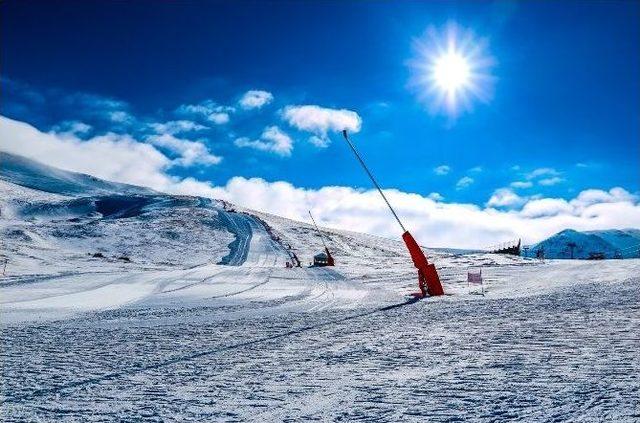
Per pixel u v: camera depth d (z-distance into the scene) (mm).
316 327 10438
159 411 4445
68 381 5684
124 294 23297
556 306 12406
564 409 3990
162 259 68000
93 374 6062
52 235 78875
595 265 36875
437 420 3904
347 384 5246
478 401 4352
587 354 6207
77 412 4453
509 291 20578
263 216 126188
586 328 8438
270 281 32375
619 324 8758
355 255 85688
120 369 6355
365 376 5590
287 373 5910
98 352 7715
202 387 5312
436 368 5832
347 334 9148
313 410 4340
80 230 83875
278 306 16844
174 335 9672
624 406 3986
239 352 7520
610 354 6152
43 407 4625
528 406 4129
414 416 4031
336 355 7000
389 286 27734
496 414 3967
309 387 5180
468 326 9523
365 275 37969
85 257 62750
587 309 11273
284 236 92625
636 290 16000
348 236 117500
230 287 27797
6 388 5359
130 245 76750
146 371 6207
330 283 30641
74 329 10781
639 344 6801
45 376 5965
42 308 16312
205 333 9914
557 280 25672
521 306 13039
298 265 57875
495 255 72375
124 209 128875
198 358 7082
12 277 34531
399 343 7824
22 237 71938
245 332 9938
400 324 10391
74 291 24609
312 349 7590
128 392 5141
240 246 76625
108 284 29453
